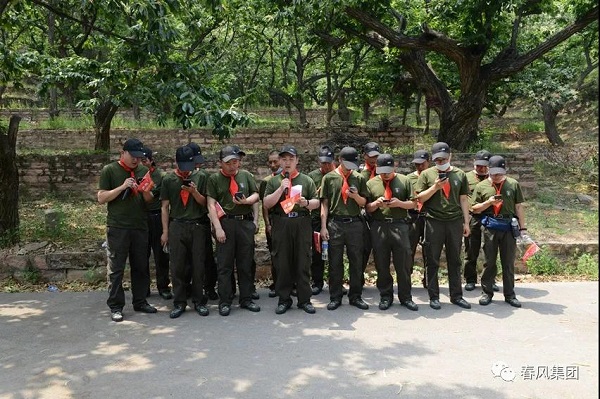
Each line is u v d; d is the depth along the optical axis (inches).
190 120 256.8
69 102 847.7
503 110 782.5
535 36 650.2
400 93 717.9
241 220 234.2
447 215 239.8
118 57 334.3
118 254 223.5
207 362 175.8
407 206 234.4
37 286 281.7
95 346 191.3
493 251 243.6
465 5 441.1
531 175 449.1
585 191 474.3
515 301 242.8
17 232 309.1
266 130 629.6
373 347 189.9
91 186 452.4
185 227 228.1
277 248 231.9
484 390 156.3
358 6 438.3
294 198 221.9
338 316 227.9
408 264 239.3
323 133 629.6
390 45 476.7
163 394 152.6
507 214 243.6
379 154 253.4
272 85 755.4
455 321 220.7
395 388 156.9
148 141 644.1
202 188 235.6
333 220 240.5
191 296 255.3
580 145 724.0
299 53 708.0
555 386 158.9
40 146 636.7
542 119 972.6
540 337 201.0
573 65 753.0
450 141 523.2
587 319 223.0
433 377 165.0
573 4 465.4
